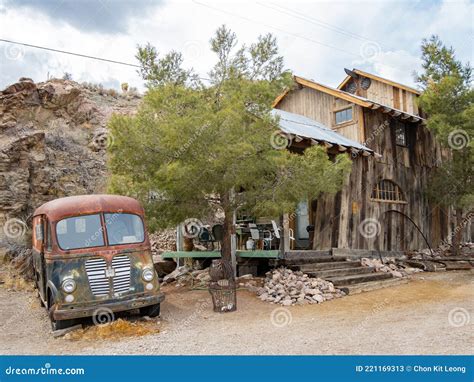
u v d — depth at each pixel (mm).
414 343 6129
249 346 6453
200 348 6469
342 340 6520
